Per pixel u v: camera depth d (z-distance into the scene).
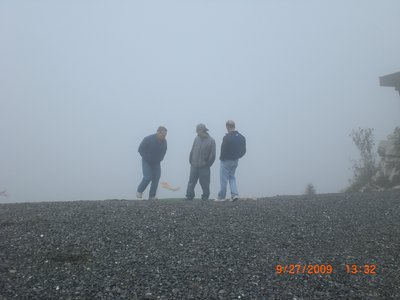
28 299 3.62
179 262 4.65
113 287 3.92
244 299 3.75
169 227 6.15
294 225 6.56
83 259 4.67
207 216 7.09
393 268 4.58
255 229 6.23
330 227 6.46
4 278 4.04
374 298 3.81
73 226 6.00
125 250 5.02
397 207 8.33
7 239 5.29
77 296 3.71
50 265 4.44
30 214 6.82
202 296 3.79
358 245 5.46
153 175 11.56
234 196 10.59
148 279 4.13
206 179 11.28
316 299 3.76
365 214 7.53
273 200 10.38
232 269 4.47
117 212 7.13
